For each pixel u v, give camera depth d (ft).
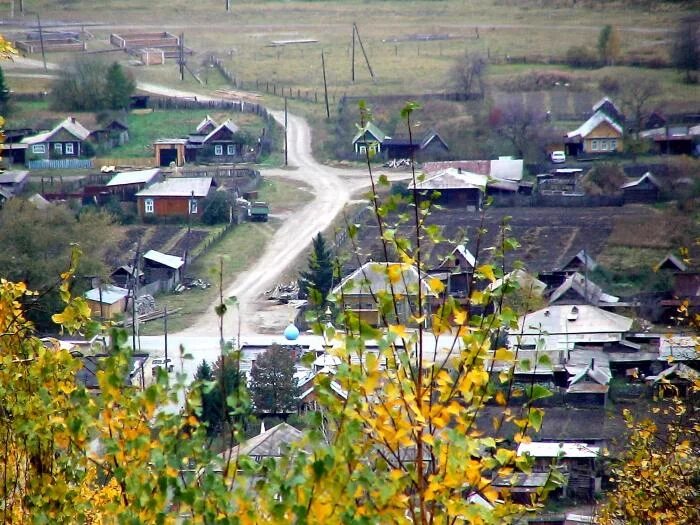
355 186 490.08
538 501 56.18
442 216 422.41
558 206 435.94
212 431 114.52
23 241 309.63
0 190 450.71
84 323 56.65
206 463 48.85
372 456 50.70
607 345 281.74
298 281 357.82
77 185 478.18
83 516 57.62
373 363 49.73
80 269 316.60
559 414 239.50
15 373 60.80
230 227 436.76
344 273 348.79
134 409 50.08
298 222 445.78
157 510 48.21
